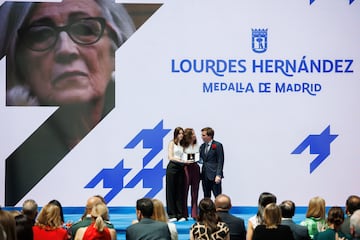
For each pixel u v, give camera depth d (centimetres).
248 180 1535
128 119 1530
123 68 1530
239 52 1534
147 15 1530
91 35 1530
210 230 779
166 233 787
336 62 1542
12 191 1523
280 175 1538
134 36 1530
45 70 1527
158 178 1533
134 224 791
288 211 845
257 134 1534
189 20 1531
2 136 1522
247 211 1534
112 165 1530
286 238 761
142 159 1531
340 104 1542
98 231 782
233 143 1534
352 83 1545
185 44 1530
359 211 685
